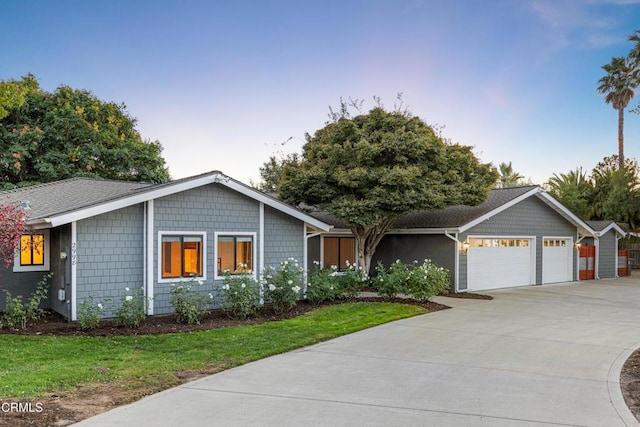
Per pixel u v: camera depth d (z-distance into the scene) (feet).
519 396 19.77
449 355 26.76
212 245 41.63
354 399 19.19
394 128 53.67
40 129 79.05
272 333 31.99
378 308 42.52
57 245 40.40
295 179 52.60
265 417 17.10
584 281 74.02
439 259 58.85
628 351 28.14
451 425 16.53
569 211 69.26
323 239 62.39
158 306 38.63
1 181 79.05
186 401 18.69
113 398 18.69
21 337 30.25
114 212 37.09
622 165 110.22
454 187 51.65
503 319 38.73
